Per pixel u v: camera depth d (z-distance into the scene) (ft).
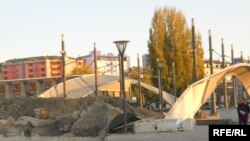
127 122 81.10
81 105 125.29
